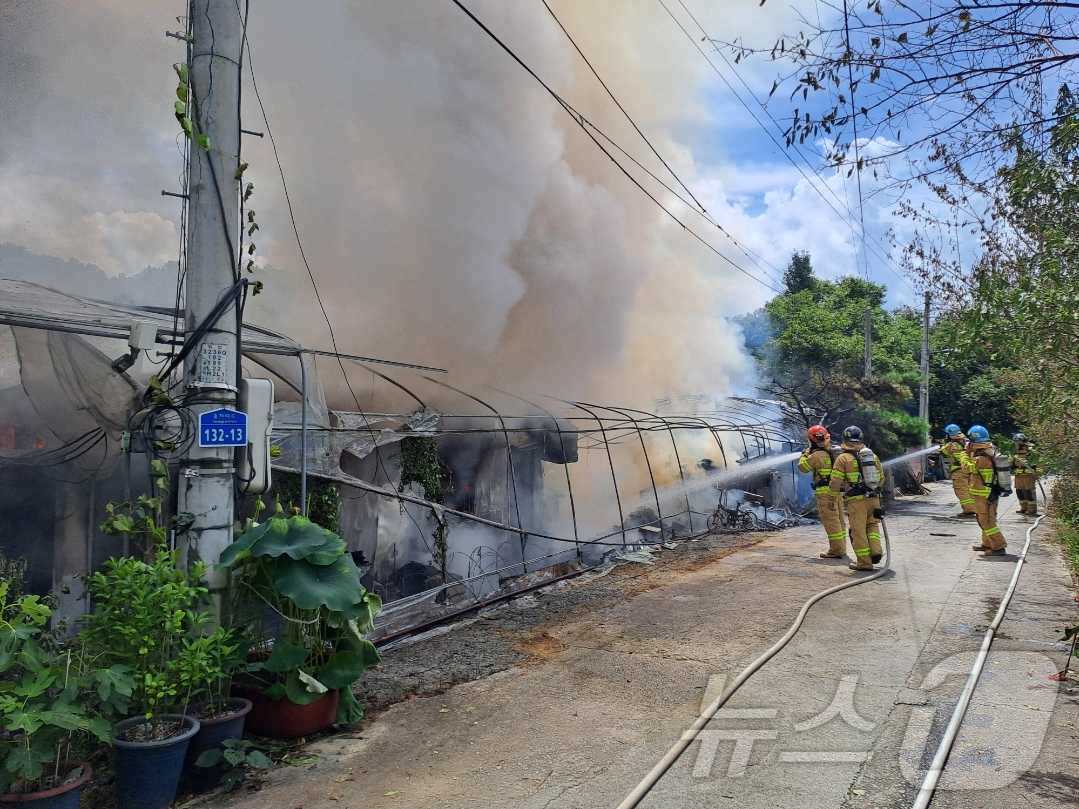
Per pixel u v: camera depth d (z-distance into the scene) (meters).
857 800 3.96
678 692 5.72
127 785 3.95
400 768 4.55
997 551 11.62
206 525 5.03
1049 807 3.86
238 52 5.32
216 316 5.08
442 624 8.09
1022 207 6.17
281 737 4.89
